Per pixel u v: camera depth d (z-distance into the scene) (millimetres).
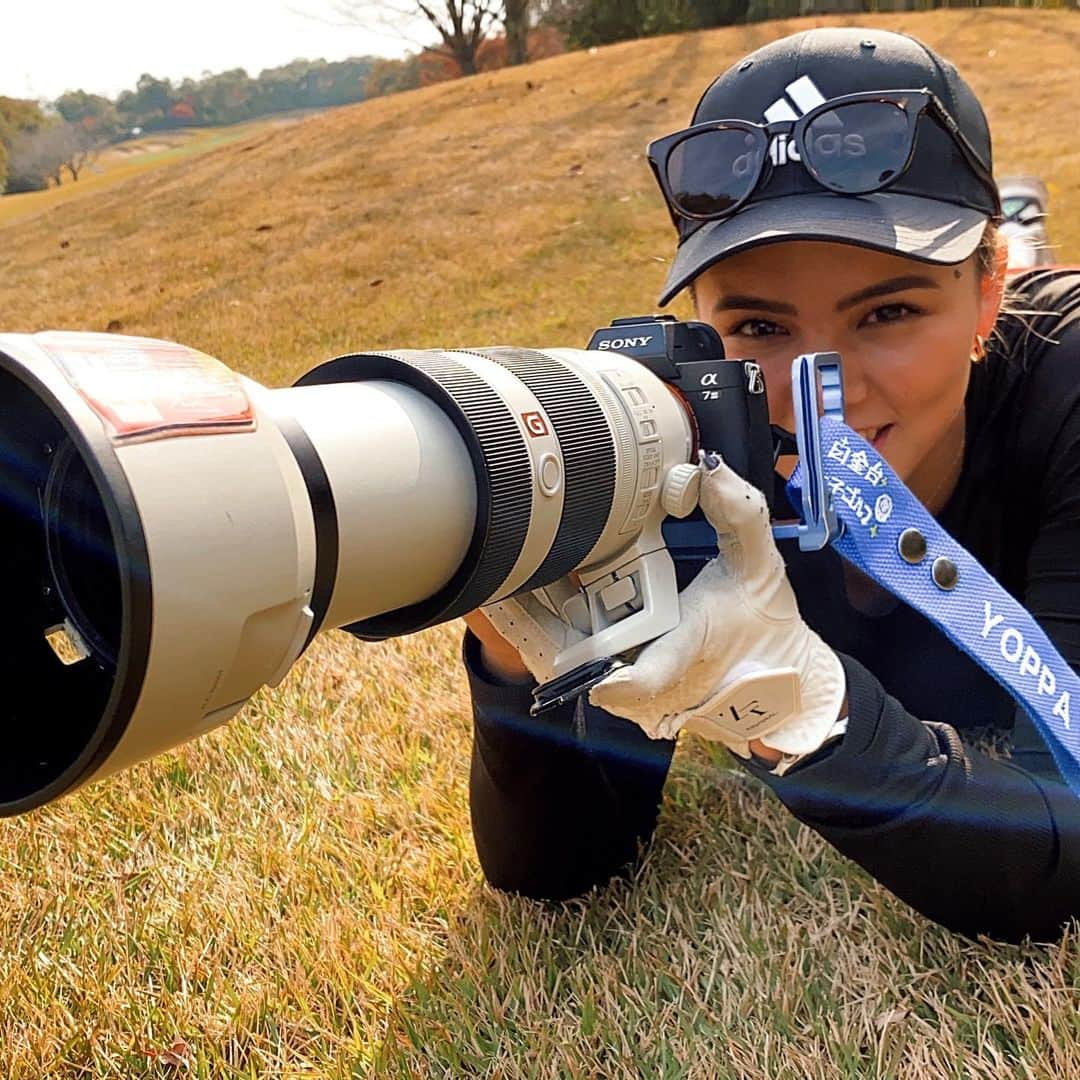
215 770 2061
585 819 1578
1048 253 4180
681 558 1149
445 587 940
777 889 1615
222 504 676
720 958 1495
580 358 1090
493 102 13891
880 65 1524
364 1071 1391
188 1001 1512
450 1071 1368
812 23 16125
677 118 11930
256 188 11734
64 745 733
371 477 827
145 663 638
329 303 7586
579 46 23438
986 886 1330
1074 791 1217
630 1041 1373
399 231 9281
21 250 11352
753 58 1611
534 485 931
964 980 1393
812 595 1721
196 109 55000
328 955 1561
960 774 1274
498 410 930
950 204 1467
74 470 761
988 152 1634
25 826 1933
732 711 1112
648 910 1624
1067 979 1373
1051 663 1206
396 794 1930
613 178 9984
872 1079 1275
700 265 1469
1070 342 1604
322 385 880
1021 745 1461
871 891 1572
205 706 708
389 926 1621
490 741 1473
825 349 1450
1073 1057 1241
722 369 1143
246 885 1718
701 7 21578
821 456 1161
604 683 1023
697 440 1141
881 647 1810
